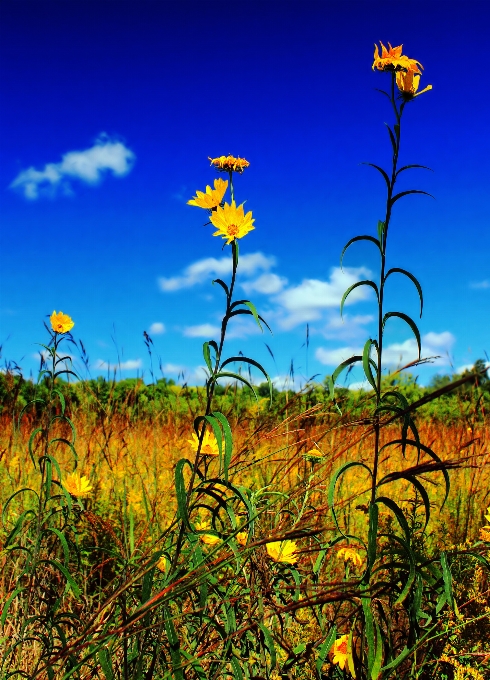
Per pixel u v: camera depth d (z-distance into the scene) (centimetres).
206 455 129
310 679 130
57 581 169
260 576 117
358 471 245
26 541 179
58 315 156
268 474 185
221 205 116
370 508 108
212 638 124
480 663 136
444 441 291
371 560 105
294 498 145
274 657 109
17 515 193
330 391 112
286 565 129
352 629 118
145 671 123
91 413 301
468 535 191
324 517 162
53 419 152
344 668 127
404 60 112
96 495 201
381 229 113
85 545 185
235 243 112
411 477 108
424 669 134
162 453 263
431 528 199
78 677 125
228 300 112
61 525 178
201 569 108
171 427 316
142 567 125
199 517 169
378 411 110
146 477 230
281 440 200
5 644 147
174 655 106
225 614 119
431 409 388
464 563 156
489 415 272
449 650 134
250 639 125
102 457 244
